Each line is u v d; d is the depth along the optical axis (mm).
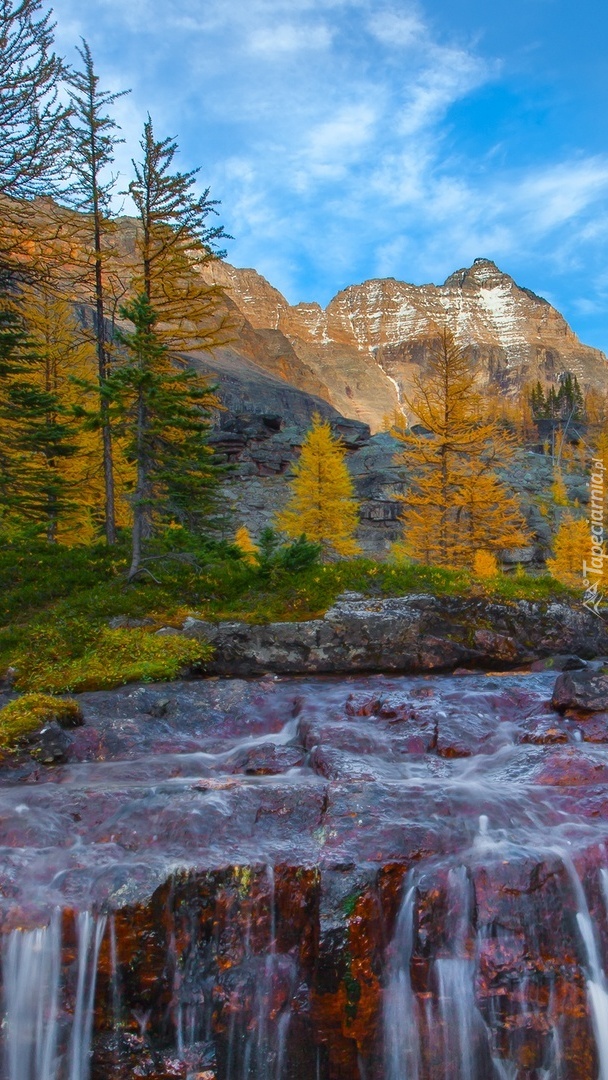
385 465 61000
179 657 11328
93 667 10930
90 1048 5270
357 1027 5508
